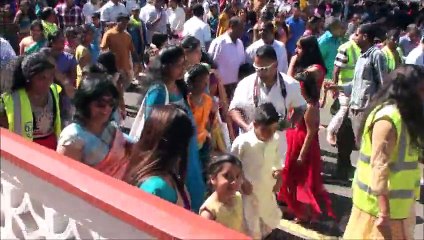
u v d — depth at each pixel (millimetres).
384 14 16906
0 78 4652
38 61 4605
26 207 3793
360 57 7758
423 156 4168
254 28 10953
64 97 4988
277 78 6078
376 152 3891
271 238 6203
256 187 5320
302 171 6465
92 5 15531
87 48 9359
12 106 4633
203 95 5551
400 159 3975
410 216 4230
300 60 7281
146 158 3629
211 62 6820
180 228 2527
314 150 6477
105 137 4098
